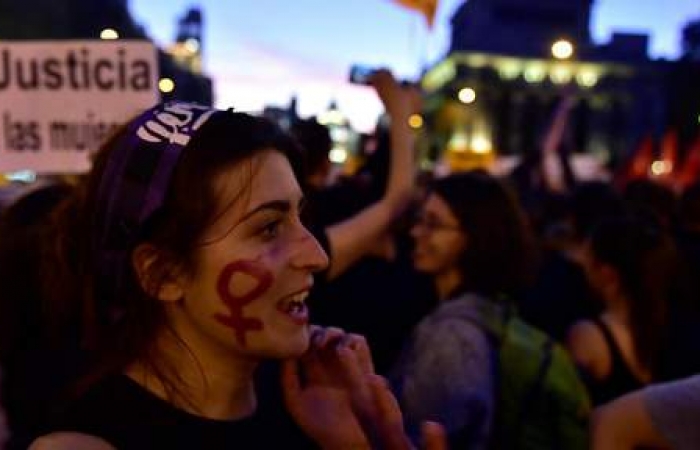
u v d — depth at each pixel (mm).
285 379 1259
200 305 1062
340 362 1270
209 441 1077
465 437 2066
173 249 1044
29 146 3586
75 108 3572
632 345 2748
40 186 2129
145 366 1088
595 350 2768
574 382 2277
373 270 3258
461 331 2162
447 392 2068
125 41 3533
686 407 1603
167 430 1057
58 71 3562
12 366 1725
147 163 1054
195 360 1092
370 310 3197
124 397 1062
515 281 2443
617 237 2785
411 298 3316
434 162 14898
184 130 1058
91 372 1084
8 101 3576
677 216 4758
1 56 3555
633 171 12109
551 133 10617
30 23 26641
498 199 2457
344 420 1239
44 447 980
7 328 1750
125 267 1078
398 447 1227
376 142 3725
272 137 1103
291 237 1103
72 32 28266
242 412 1154
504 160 19219
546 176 8852
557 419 2197
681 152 47969
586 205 4238
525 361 2197
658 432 1618
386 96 2764
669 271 2771
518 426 2156
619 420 1661
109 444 1019
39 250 1780
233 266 1046
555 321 3820
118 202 1067
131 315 1083
